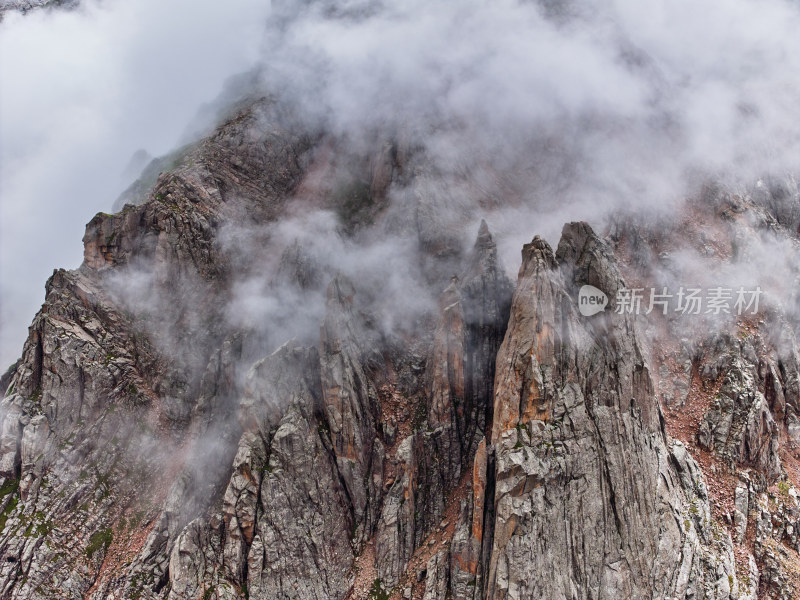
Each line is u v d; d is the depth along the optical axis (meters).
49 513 45.16
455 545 39.47
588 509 37.97
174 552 41.12
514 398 38.97
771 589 40.88
